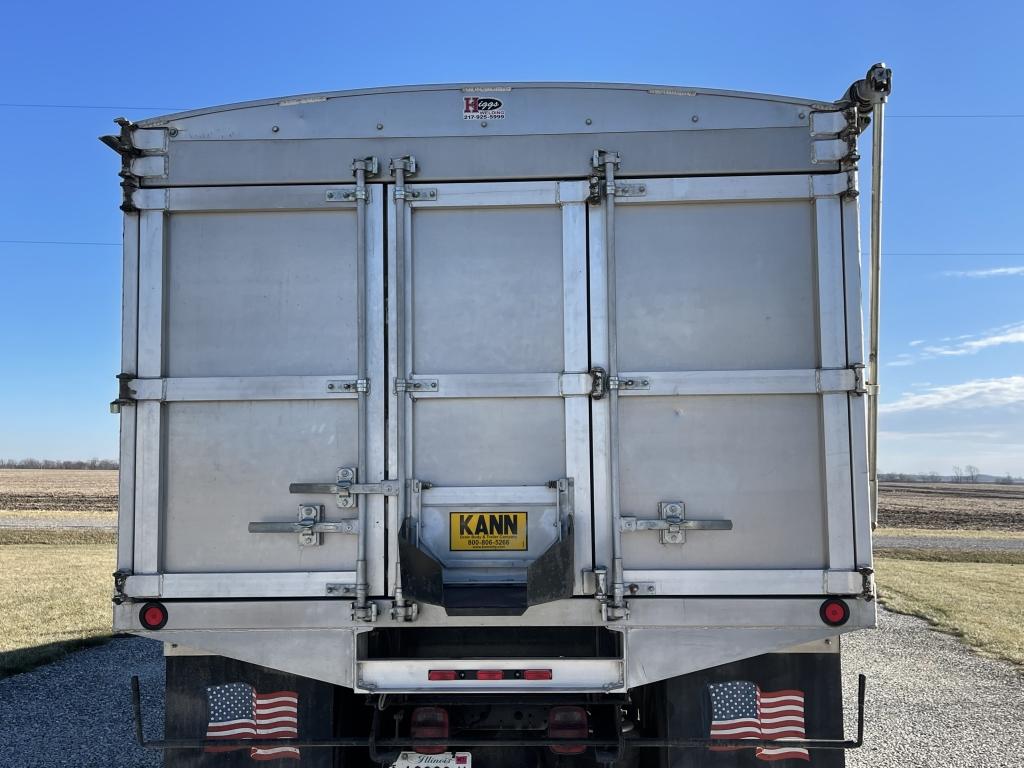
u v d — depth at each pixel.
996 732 5.94
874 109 3.25
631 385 3.11
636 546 3.07
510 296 3.19
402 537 3.03
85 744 5.46
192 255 3.23
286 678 3.22
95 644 9.02
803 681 3.17
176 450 3.16
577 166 3.20
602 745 3.12
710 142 3.20
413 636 3.43
